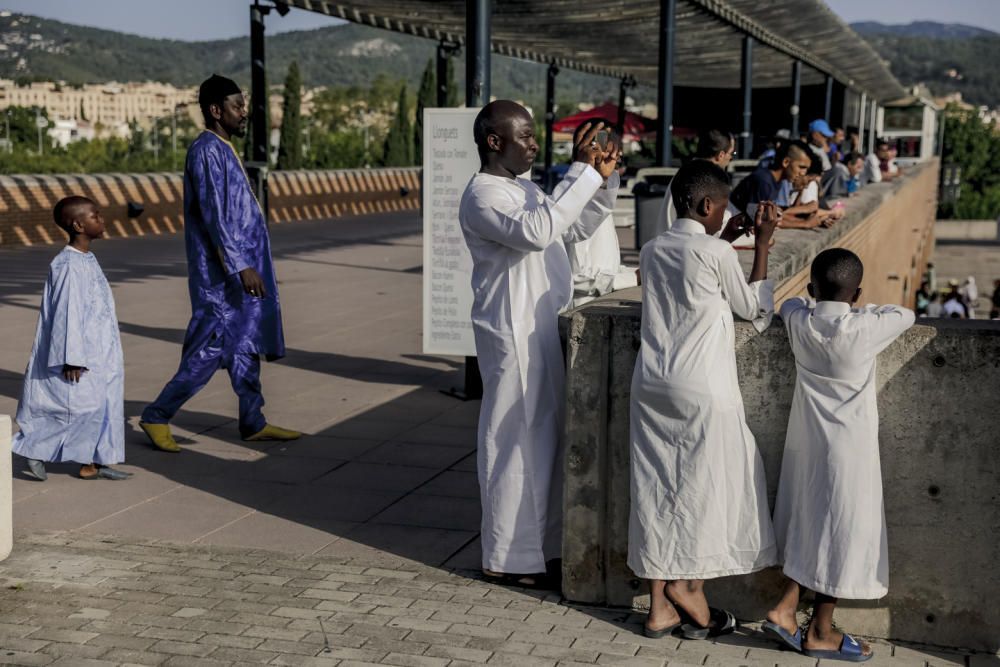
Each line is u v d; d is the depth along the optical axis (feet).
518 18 48.19
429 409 26.37
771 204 14.20
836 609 13.78
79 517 18.12
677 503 13.26
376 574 15.71
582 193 14.44
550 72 77.41
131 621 13.85
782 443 13.75
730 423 13.16
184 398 22.33
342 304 44.39
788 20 55.72
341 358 32.81
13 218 63.77
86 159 281.54
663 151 43.68
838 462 12.66
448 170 25.82
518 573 15.23
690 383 13.04
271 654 12.91
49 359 19.29
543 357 15.03
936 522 13.32
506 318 14.90
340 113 542.16
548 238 14.33
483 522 15.52
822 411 12.76
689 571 13.28
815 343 12.68
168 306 42.88
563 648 13.24
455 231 26.02
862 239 37.40
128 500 19.10
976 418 13.04
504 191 15.02
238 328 22.49
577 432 14.58
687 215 13.52
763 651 13.29
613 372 14.39
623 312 14.53
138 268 55.16
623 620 14.25
